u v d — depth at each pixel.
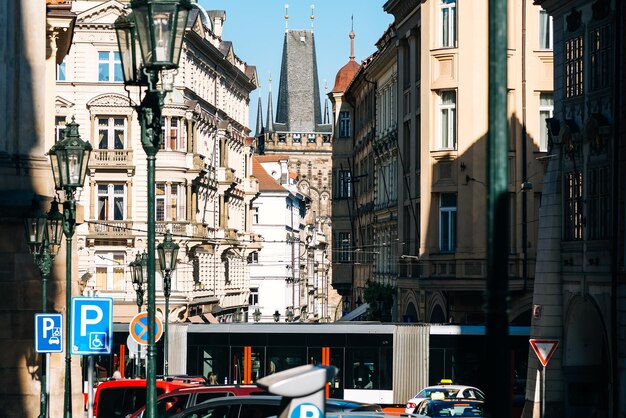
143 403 42.50
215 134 121.50
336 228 140.62
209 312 117.50
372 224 104.81
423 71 71.56
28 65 44.06
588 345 52.56
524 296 68.81
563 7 52.72
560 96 53.34
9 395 43.06
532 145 69.25
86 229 102.25
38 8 44.31
